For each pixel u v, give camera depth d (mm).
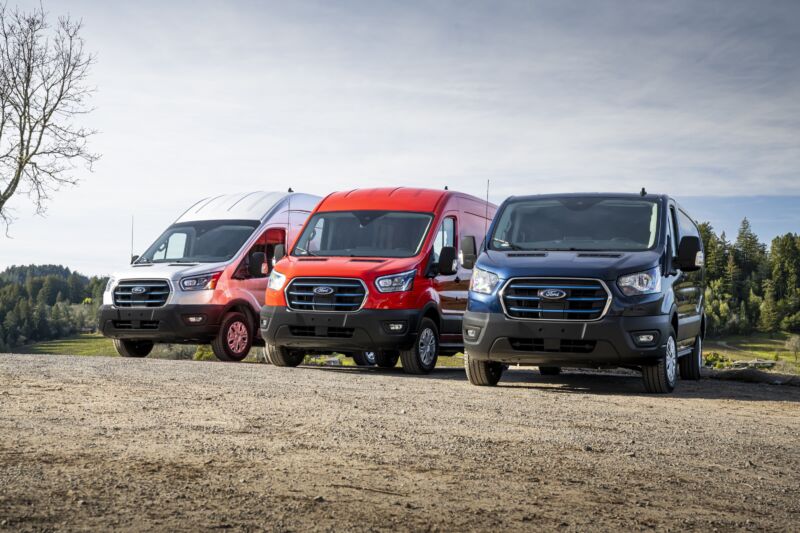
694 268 9773
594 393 9258
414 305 11500
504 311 9070
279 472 4273
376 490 3969
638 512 3781
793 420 7316
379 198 12703
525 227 10117
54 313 144750
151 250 14750
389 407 7062
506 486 4172
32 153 27969
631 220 9953
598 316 8797
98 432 5246
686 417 7164
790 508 4016
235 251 14133
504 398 8172
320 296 11391
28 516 3271
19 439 4898
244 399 7203
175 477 4059
